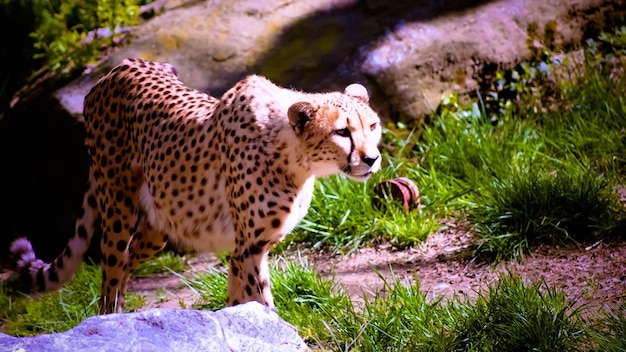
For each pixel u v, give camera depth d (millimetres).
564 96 13273
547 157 11750
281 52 13641
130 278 11703
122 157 9680
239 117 8555
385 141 12656
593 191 10367
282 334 7121
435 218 11328
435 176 11695
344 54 13234
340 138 8023
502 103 13125
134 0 15031
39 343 6492
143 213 9773
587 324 7996
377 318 8289
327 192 11820
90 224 10180
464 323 7945
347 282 10078
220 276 10195
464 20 13609
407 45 13156
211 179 8875
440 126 12750
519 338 7547
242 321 7066
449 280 9727
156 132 9289
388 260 10586
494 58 13391
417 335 7965
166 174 9133
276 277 9586
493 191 10773
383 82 12844
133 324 6848
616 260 9422
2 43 15828
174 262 11930
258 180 8328
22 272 10203
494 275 9656
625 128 12094
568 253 9789
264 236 8469
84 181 13125
